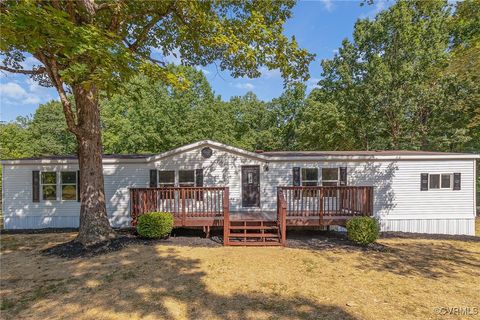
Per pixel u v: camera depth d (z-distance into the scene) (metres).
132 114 27.44
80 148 8.38
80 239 8.17
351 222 8.96
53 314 4.37
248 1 9.81
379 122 19.81
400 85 18.48
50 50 5.79
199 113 27.36
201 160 11.84
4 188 11.92
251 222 9.69
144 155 12.84
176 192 10.96
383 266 6.89
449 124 18.41
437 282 5.88
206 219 9.70
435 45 17.95
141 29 9.45
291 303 4.82
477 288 5.58
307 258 7.41
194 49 10.34
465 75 12.75
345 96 20.97
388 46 19.22
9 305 4.64
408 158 11.91
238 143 32.31
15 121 38.41
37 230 11.47
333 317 4.35
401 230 12.00
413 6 19.22
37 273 6.08
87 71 5.38
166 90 28.28
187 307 4.62
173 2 7.82
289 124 34.97
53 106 32.53
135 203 9.66
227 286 5.49
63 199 12.04
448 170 11.95
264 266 6.70
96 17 7.52
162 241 8.96
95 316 4.32
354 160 11.97
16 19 4.36
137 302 4.76
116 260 6.93
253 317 4.33
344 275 6.21
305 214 10.02
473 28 16.86
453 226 11.95
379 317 4.37
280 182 11.92
